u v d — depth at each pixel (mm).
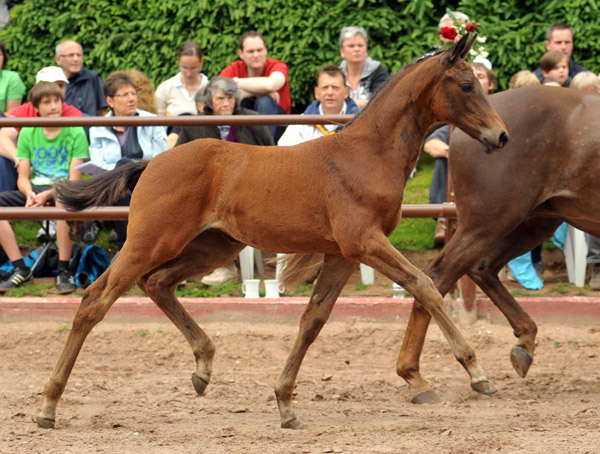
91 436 8000
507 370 11305
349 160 8234
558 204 10016
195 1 17438
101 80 16312
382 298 12695
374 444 7461
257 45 15086
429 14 17234
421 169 17062
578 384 10578
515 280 13734
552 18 16844
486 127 8211
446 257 10109
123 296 13461
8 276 13750
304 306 12609
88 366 11672
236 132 13258
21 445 7617
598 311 12352
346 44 14867
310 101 17453
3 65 18062
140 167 8992
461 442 7414
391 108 8352
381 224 8227
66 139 13625
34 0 18344
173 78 15594
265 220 8312
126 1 18141
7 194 13414
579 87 12422
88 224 13945
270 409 9484
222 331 12398
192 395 10172
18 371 11484
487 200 9906
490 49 16641
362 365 11805
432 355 11977
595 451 7070
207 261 9227
